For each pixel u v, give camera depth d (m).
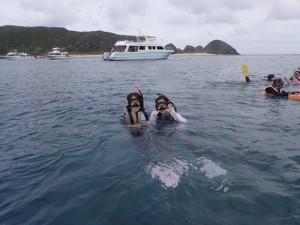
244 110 9.21
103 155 5.45
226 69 31.92
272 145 5.83
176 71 29.28
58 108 10.56
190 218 3.40
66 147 6.08
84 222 3.43
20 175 4.84
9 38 132.62
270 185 4.15
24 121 8.71
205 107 9.80
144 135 6.54
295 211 3.51
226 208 3.57
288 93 11.48
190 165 4.82
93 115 9.10
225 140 6.14
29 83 20.66
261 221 3.33
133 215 3.51
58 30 144.00
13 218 3.59
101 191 4.10
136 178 4.41
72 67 42.75
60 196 4.05
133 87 16.47
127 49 49.84
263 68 31.33
